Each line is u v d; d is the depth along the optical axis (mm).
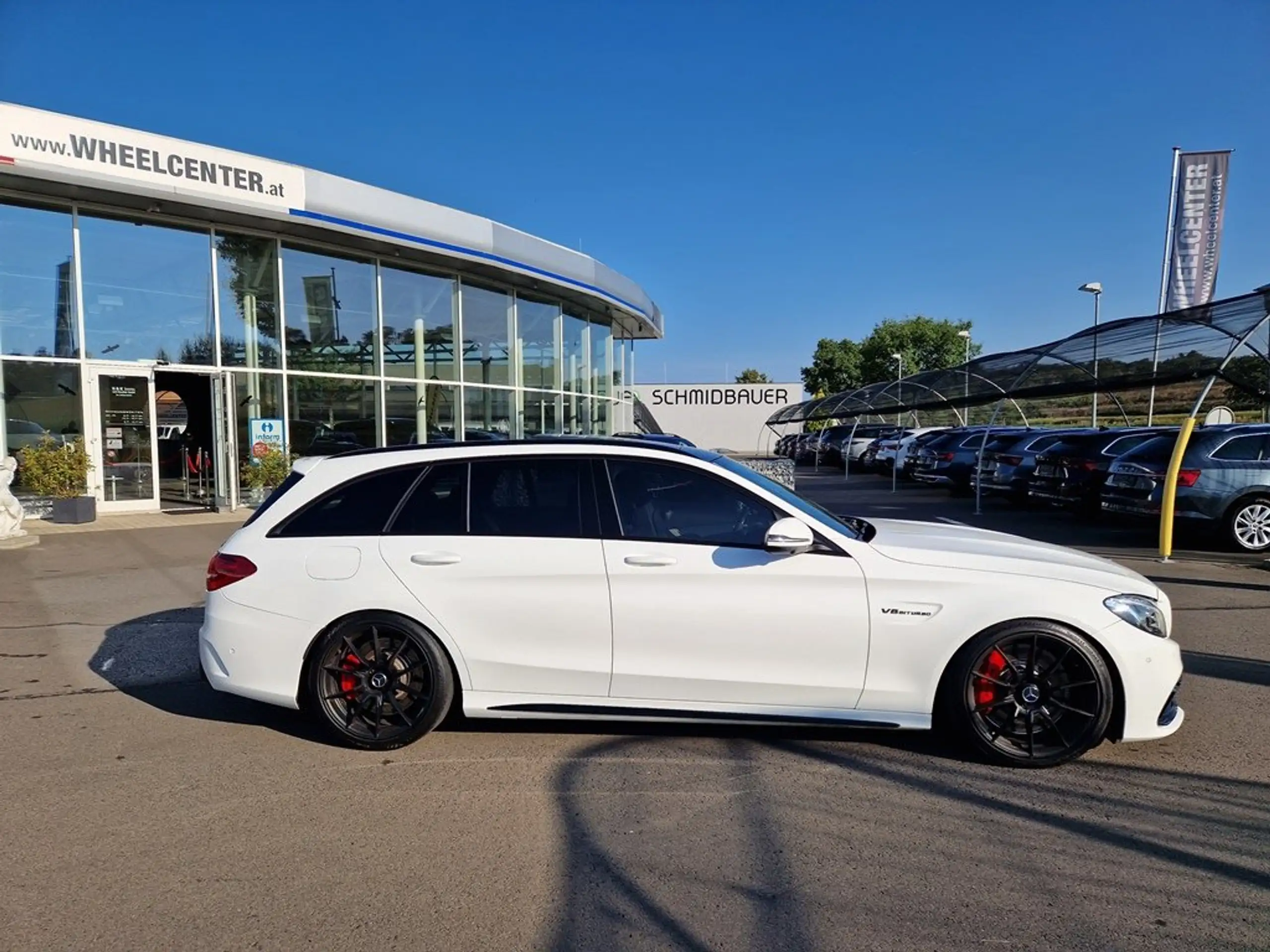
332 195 14992
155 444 14758
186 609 7781
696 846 3443
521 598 4340
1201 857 3311
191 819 3713
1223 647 6336
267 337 15750
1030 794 3879
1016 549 4492
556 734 4688
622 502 4457
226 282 15219
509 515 4488
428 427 18469
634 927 2893
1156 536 12422
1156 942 2764
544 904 3039
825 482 25141
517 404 20844
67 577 9203
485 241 17797
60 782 4102
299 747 4547
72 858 3383
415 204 16344
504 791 3980
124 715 5062
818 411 36500
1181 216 17906
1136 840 3445
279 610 4473
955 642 4141
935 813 3707
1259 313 11484
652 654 4289
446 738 4645
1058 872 3205
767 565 4234
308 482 4703
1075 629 4094
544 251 19688
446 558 4395
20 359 13156
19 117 11656
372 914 2984
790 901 3033
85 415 13828
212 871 3277
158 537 11914
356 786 4043
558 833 3564
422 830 3605
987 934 2820
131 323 14266
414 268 18062
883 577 4180
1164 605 4254
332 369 16734
